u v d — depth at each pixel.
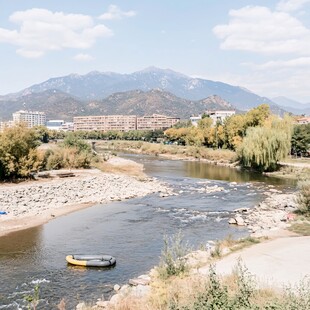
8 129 59.91
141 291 19.28
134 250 30.14
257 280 18.59
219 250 25.98
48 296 21.33
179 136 175.25
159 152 149.00
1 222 38.03
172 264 22.41
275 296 13.30
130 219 41.50
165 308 14.59
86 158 83.25
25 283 23.20
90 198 52.91
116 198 53.56
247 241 29.25
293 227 34.31
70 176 68.81
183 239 33.25
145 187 64.44
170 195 57.72
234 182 70.94
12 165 58.19
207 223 39.59
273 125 87.06
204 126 156.38
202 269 22.53
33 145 63.53
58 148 84.56
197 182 72.38
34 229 36.47
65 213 43.94
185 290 16.08
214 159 117.00
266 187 65.00
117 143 191.00
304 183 42.31
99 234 35.06
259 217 41.34
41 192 52.41
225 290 12.55
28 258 27.94
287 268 21.52
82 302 20.39
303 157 106.56
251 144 83.12
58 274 24.77
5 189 51.47
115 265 26.58
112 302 18.73
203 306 11.52
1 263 26.77
